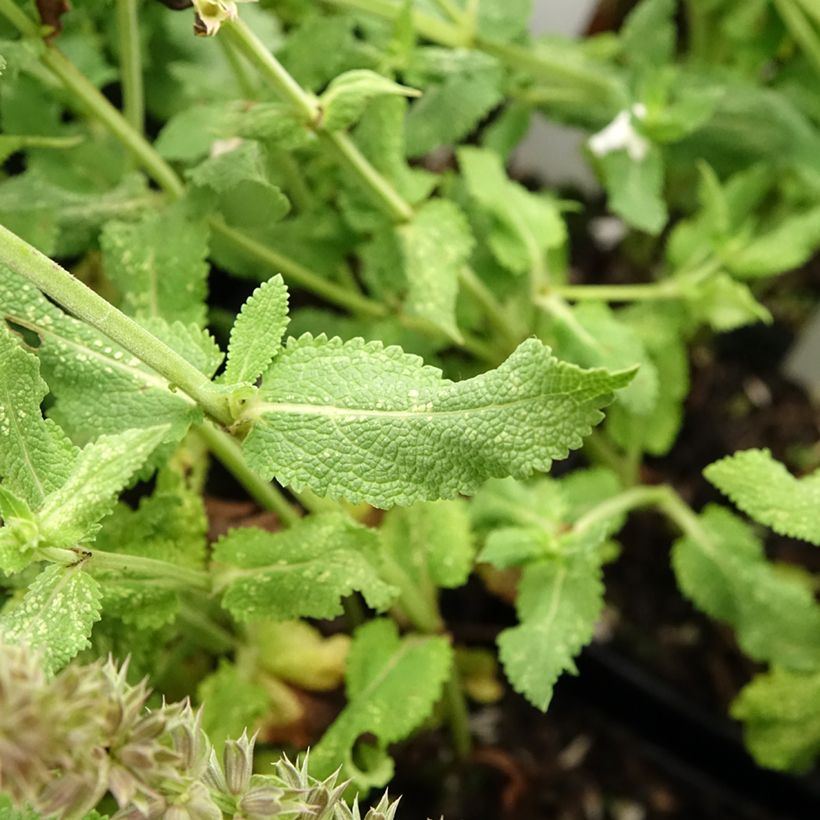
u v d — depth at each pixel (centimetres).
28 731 13
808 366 39
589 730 33
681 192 39
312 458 18
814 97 33
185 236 23
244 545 21
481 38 28
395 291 27
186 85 28
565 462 35
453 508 26
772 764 29
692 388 39
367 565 21
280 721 26
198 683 26
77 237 24
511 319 29
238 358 18
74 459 19
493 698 30
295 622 26
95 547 21
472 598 32
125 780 14
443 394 17
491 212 28
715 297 30
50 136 26
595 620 24
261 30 29
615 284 41
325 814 17
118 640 22
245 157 23
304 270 27
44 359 19
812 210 30
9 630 17
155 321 20
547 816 31
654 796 32
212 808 15
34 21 22
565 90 31
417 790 30
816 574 35
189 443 25
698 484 37
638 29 32
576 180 43
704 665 34
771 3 32
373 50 26
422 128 27
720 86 31
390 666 24
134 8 24
